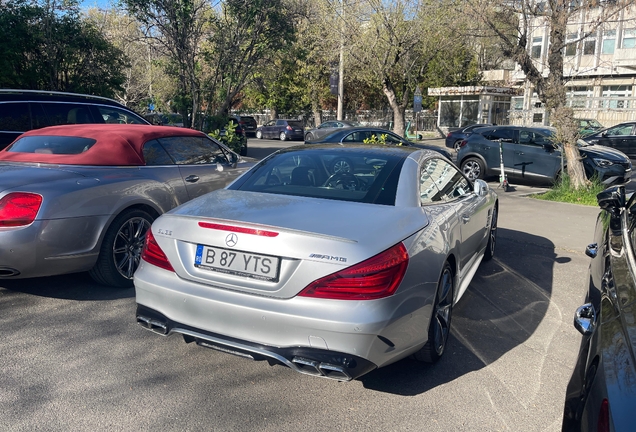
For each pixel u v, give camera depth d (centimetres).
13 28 1449
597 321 224
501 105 3375
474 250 499
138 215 499
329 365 276
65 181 443
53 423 292
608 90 3083
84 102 783
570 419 200
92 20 1784
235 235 297
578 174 1117
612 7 1019
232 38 1288
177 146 576
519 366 374
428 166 423
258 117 4566
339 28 2347
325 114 4275
